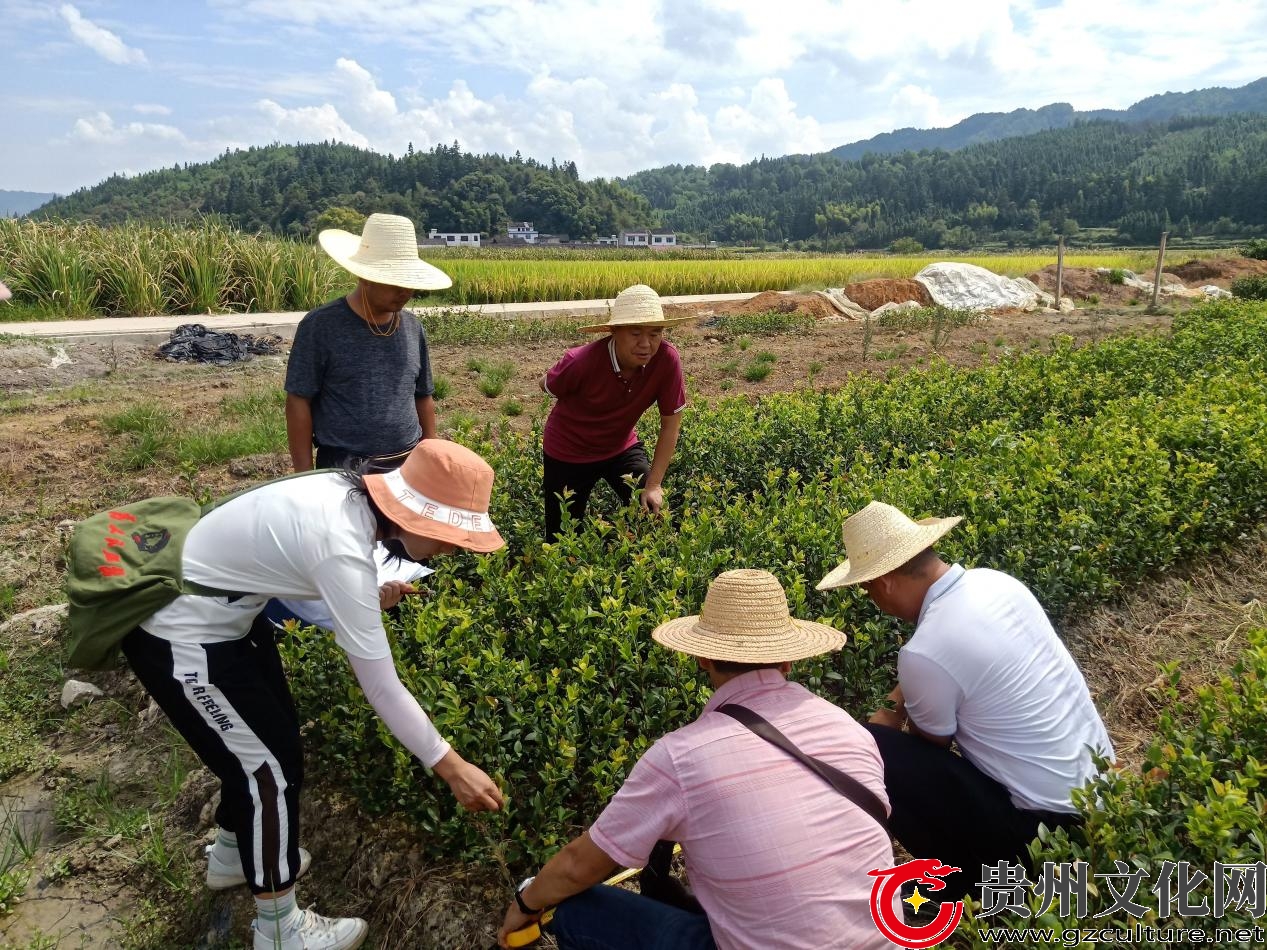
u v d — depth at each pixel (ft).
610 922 9.36
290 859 10.61
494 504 19.60
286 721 10.61
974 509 18.25
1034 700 10.52
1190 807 10.03
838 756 8.46
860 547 11.41
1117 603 18.80
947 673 10.52
